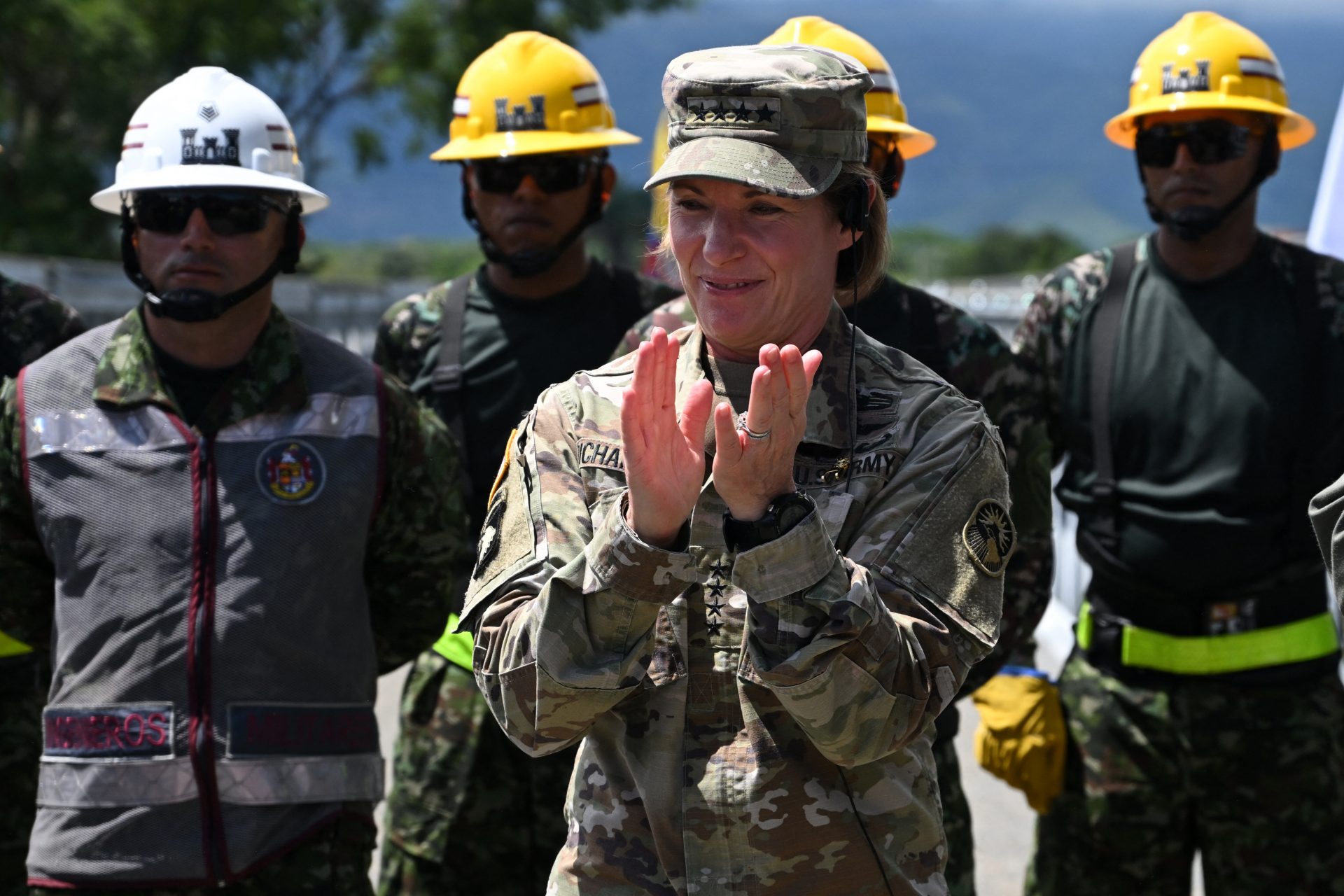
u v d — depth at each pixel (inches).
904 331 160.2
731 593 94.7
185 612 137.4
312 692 140.6
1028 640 174.6
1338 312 180.2
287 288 893.2
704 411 86.3
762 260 93.8
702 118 93.0
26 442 141.9
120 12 1002.7
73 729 137.5
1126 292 186.9
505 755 177.9
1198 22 188.2
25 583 147.5
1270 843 177.9
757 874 93.0
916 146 189.2
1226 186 181.0
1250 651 178.4
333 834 140.7
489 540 98.3
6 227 1007.6
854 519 94.6
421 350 195.3
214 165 145.4
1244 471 178.2
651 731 95.1
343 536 142.9
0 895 181.2
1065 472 190.4
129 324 144.9
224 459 140.6
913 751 97.7
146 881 135.0
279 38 1158.3
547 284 194.5
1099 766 182.5
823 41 177.0
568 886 97.3
